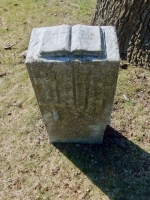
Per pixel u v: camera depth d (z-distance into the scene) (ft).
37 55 5.49
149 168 8.36
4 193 8.04
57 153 8.82
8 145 9.10
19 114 9.92
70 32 5.71
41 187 8.11
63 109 7.08
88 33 5.63
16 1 15.35
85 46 5.35
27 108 10.07
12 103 10.27
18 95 10.53
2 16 14.35
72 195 7.90
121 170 8.34
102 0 10.98
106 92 6.26
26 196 7.96
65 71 5.67
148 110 9.82
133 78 10.83
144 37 10.41
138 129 9.29
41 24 13.75
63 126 8.00
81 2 15.25
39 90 6.30
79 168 8.43
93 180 8.17
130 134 9.16
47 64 5.50
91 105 6.81
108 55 5.42
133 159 8.56
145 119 9.55
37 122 9.62
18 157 8.79
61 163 8.57
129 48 11.07
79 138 8.71
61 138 8.77
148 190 7.91
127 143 8.93
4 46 12.50
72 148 8.88
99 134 8.33
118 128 9.30
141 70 11.12
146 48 10.64
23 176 8.36
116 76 5.75
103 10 11.16
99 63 5.42
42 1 15.29
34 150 8.93
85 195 7.88
